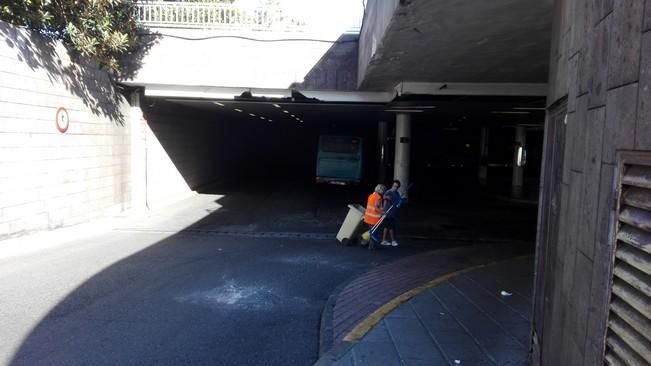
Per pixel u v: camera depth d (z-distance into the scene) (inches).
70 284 303.0
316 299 289.0
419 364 189.5
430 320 240.8
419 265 375.9
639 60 83.7
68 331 228.2
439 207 764.6
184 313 258.1
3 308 256.4
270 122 1374.3
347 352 201.0
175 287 304.8
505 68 420.2
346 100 604.4
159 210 645.9
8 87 386.9
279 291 303.3
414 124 1257.4
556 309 137.7
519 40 312.8
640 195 84.0
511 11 248.8
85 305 265.4
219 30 570.9
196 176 905.5
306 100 626.8
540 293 171.0
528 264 370.0
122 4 528.1
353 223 451.2
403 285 314.7
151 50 573.6
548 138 171.6
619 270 89.8
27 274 321.4
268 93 600.4
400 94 521.7
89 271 336.2
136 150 629.6
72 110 483.2
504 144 1459.2
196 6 568.1
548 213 163.6
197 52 574.2
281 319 253.1
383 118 988.6
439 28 282.7
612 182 94.0
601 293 97.4
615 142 93.4
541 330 164.7
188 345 216.5
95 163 532.7
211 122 1007.0
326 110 816.3
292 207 712.4
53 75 450.0
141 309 262.4
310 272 352.5
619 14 93.5
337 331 234.8
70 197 482.9
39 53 428.5
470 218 658.8
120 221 549.3
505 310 257.8
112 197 577.3
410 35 300.4
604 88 101.0
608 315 93.3
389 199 451.8
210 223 558.3
